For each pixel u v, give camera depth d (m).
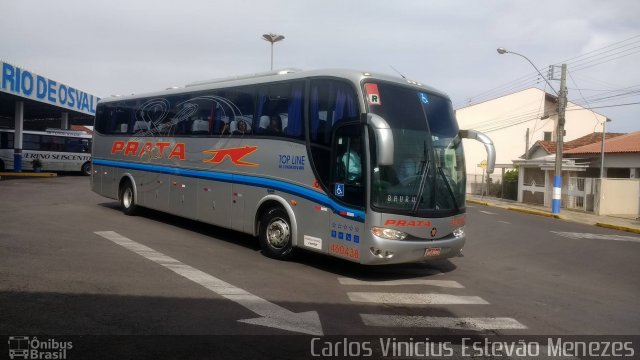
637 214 24.81
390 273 8.74
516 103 45.94
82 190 20.48
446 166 8.41
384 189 7.55
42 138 29.97
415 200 7.83
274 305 6.33
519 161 30.95
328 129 8.24
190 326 5.38
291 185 8.79
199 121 11.15
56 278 6.88
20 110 27.19
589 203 25.61
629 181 24.80
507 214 23.62
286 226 9.00
